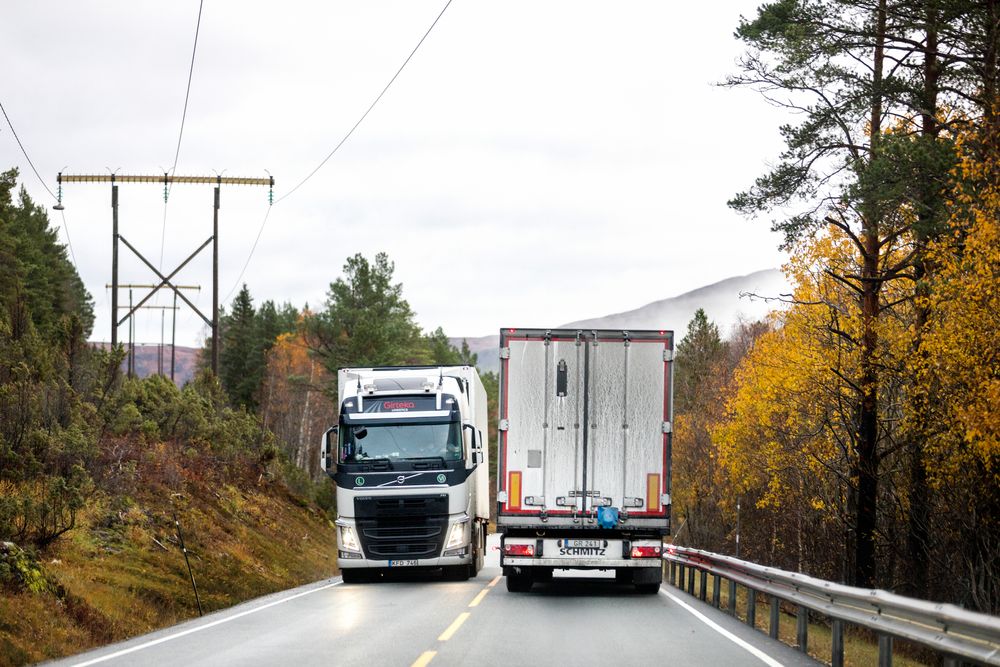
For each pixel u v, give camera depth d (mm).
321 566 43156
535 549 26859
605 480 26422
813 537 53031
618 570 29156
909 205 32531
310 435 111875
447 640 18438
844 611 15875
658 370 26656
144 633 21422
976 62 33250
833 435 41531
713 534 82812
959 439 30531
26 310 39594
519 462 26500
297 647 17531
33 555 22219
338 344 92562
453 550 32906
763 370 49281
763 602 43312
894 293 40094
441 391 33906
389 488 32812
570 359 26672
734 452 56062
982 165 27672
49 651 17656
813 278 42719
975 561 33219
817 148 36375
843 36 36531
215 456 46344
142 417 42344
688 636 19547
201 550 32906
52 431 31547
